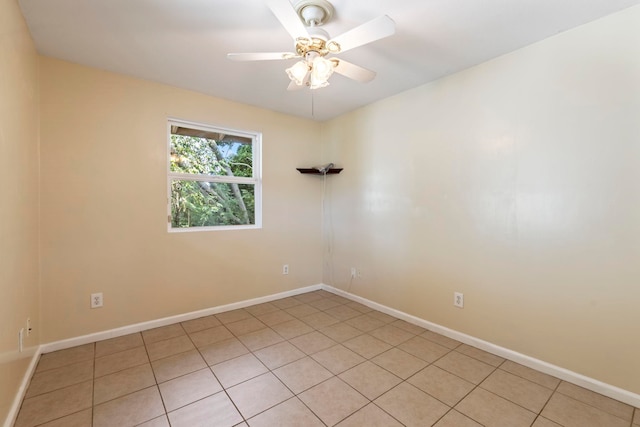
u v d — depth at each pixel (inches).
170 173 112.3
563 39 76.0
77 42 80.6
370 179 130.6
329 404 67.9
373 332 106.0
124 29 74.5
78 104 92.8
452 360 87.0
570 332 76.3
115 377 77.7
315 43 61.9
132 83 102.0
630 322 67.7
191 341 98.2
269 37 78.0
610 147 69.7
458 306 99.6
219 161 126.1
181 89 112.0
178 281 113.3
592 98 71.9
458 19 70.4
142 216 105.0
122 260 101.3
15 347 64.8
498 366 83.8
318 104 130.2
